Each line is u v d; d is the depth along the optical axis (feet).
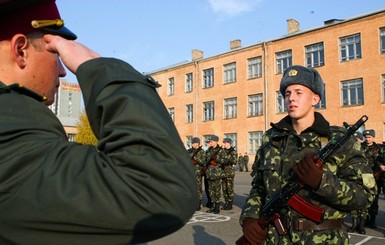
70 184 2.42
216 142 30.71
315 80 8.45
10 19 2.90
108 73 2.70
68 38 3.16
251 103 86.69
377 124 67.10
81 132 101.45
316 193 7.20
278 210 7.75
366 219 23.20
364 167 7.64
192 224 23.97
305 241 7.38
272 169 8.27
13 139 2.54
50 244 2.40
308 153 8.02
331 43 74.13
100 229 2.37
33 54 2.99
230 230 22.07
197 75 97.86
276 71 82.64
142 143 2.43
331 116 72.95
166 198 2.38
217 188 28.76
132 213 2.34
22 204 2.39
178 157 2.51
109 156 2.50
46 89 3.15
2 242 2.50
